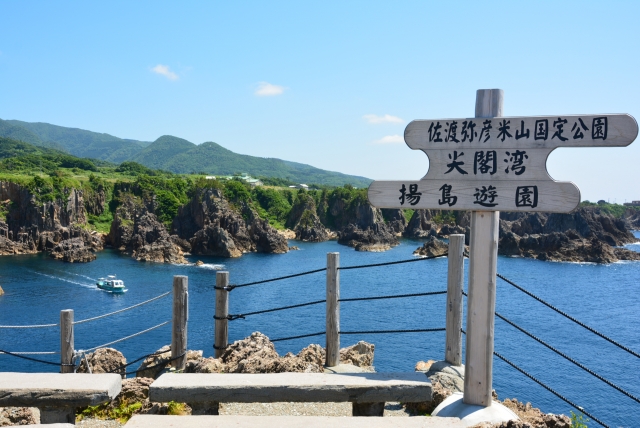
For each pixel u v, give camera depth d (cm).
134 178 18225
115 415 791
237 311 6084
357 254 11906
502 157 657
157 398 572
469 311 670
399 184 698
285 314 5866
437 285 7806
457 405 674
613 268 9850
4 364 4103
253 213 13938
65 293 6738
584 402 3353
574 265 10206
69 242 10644
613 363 4156
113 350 1127
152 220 11912
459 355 874
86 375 590
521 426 499
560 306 6356
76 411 806
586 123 624
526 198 648
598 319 5719
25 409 739
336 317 958
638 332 5200
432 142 684
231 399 575
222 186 15338
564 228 13775
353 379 596
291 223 17212
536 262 10588
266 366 884
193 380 588
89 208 13638
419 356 4175
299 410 764
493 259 663
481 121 663
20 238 11156
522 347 4522
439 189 682
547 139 639
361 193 16738
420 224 16288
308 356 943
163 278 8038
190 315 5647
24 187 11638
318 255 11631
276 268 9606
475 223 672
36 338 4791
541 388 3575
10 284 7275
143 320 5494
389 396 579
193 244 11519
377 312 5931
